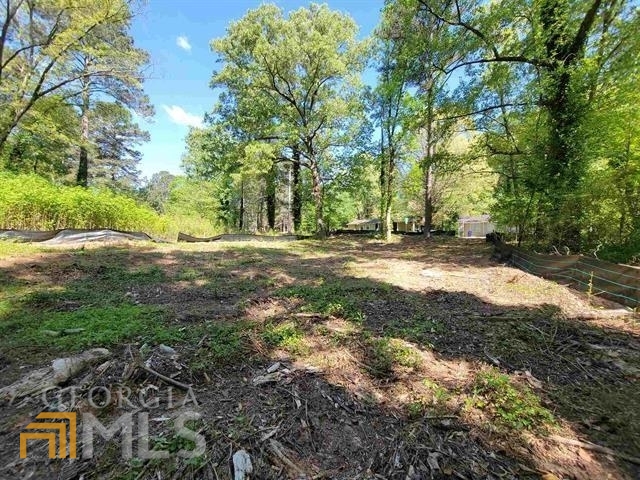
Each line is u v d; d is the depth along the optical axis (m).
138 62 12.07
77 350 2.52
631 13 6.76
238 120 15.77
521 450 1.67
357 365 2.49
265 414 1.87
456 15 7.99
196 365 2.31
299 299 4.18
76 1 9.87
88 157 17.33
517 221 8.63
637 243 5.77
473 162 11.66
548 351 2.81
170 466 1.48
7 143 13.25
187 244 10.66
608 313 3.73
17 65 10.75
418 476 1.49
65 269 5.42
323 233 16.77
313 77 15.19
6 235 7.99
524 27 7.79
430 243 13.93
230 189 26.05
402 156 16.52
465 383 2.27
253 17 14.05
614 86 6.58
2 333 2.86
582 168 6.84
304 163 17.69
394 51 14.41
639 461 1.62
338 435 1.75
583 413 2.00
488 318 3.56
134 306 3.76
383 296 4.50
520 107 8.52
